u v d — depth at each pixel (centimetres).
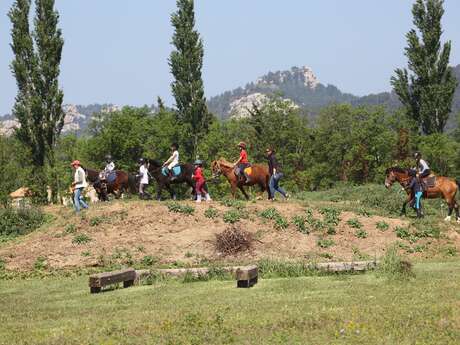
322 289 1644
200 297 1619
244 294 1625
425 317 1198
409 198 2941
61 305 1653
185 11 6238
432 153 6356
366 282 1730
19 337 1223
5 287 2061
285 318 1238
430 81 6444
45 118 5734
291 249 2489
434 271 1919
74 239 2525
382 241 2580
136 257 2425
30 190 5712
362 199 3491
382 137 7862
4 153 5350
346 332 1110
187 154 6512
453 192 2875
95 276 1805
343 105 8819
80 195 2922
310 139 8606
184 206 2708
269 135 7888
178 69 6284
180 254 2442
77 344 1116
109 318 1383
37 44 5706
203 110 6397
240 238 2469
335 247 2523
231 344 1077
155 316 1350
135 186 3378
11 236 3181
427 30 6425
